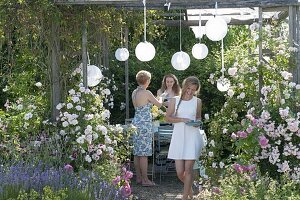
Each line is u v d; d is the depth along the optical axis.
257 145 6.61
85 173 6.08
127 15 8.64
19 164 6.09
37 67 7.94
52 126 7.25
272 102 7.05
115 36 8.58
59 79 7.54
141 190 8.06
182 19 11.59
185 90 6.86
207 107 11.42
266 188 5.47
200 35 10.09
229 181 5.79
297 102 6.95
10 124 7.15
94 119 7.27
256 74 7.28
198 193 7.42
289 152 6.49
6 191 5.14
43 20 7.17
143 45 7.31
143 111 8.28
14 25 7.14
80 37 7.46
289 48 7.14
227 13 10.61
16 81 8.21
